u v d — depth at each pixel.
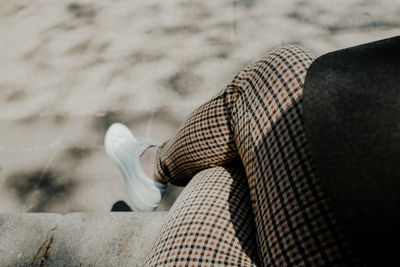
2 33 3.88
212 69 2.82
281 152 0.65
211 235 0.72
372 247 0.42
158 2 3.94
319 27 3.02
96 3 4.20
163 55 3.06
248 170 0.75
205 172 0.95
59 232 1.15
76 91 2.83
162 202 1.99
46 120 2.60
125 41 3.36
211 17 3.46
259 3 3.51
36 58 3.33
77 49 3.37
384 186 0.42
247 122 0.77
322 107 0.56
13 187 2.19
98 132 2.45
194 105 2.55
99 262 1.05
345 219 0.47
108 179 2.15
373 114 0.48
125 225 1.16
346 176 0.48
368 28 2.87
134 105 2.62
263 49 2.92
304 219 0.56
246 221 0.77
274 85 0.74
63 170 2.24
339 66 0.58
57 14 4.10
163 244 0.75
